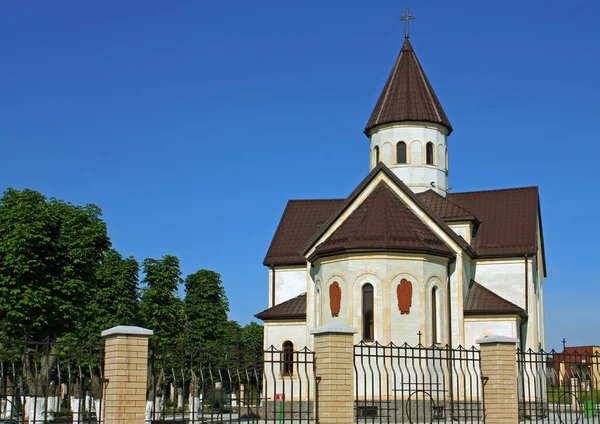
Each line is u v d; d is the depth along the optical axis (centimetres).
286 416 4194
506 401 2498
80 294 4481
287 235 5494
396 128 5181
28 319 4153
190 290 7469
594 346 5300
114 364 1917
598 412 2736
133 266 6091
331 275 4162
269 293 5309
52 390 4056
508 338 2547
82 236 4675
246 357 2209
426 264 4094
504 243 4941
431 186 5147
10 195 4491
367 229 4112
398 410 3847
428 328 4028
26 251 4206
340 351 2244
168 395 5259
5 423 2458
